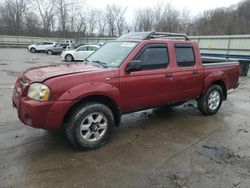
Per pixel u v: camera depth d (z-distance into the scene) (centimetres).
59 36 5400
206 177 306
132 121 506
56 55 2681
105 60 420
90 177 299
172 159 348
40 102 314
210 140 419
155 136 429
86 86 339
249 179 304
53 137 406
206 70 520
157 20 5197
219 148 389
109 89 362
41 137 405
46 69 377
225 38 1695
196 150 379
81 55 1961
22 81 358
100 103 366
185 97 491
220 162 343
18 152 353
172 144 398
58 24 5491
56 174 302
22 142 386
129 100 396
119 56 406
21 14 5456
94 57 454
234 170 324
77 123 344
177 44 466
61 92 322
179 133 446
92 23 5628
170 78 445
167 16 5181
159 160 344
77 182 288
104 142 381
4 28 5291
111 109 393
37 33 5350
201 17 5362
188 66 483
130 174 308
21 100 329
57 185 281
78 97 331
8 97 674
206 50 1856
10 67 1402
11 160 330
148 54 417
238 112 598
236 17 5178
